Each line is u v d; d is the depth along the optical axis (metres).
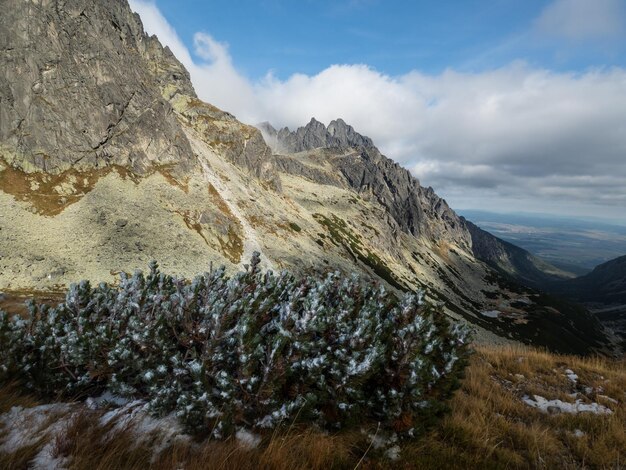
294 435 4.77
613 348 136.25
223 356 5.07
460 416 6.08
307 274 8.05
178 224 64.62
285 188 185.25
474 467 4.87
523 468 5.14
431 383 5.76
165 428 4.76
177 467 4.06
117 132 72.31
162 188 71.44
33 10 68.06
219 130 127.75
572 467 5.31
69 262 44.53
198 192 78.31
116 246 51.47
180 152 83.62
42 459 4.08
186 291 5.66
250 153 128.75
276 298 6.80
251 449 4.46
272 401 4.77
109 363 5.12
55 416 4.99
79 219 53.06
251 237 78.44
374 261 133.12
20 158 58.72
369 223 182.12
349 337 5.42
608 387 8.55
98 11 79.62
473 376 8.50
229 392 4.54
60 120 65.19
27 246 43.91
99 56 75.38
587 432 6.39
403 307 6.56
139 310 5.98
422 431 5.20
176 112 132.00
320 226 129.12
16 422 4.82
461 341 6.21
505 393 7.89
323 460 4.43
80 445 4.20
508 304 168.62
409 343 5.43
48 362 5.65
